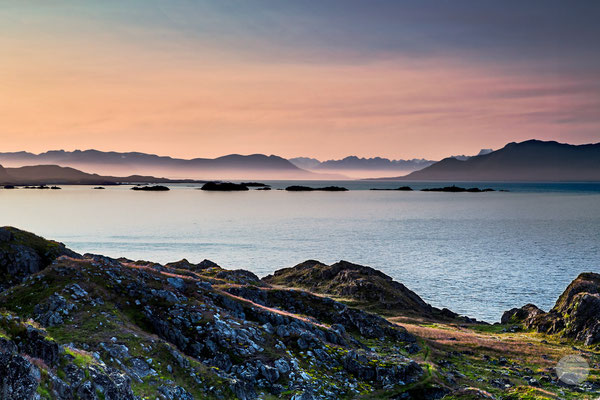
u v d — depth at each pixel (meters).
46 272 52.41
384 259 195.62
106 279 53.78
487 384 56.34
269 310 62.69
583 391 55.62
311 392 44.25
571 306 91.56
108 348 40.09
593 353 74.50
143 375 38.19
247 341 50.66
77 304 47.62
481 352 72.44
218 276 91.69
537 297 134.25
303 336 55.25
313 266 141.38
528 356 71.75
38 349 28.69
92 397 27.72
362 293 113.06
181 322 50.62
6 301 47.50
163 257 191.38
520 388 53.38
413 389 49.75
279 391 43.97
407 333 73.62
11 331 28.91
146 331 47.75
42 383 25.81
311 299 80.25
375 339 71.12
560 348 77.44
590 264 180.25
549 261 187.62
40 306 46.00
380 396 48.00
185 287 60.44
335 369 51.97
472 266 179.50
